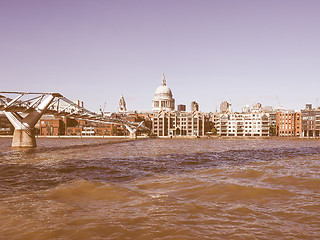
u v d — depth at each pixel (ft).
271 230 37.24
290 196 56.75
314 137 548.31
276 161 138.31
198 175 86.33
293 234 35.91
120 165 115.14
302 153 203.10
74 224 38.63
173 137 630.33
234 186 65.72
